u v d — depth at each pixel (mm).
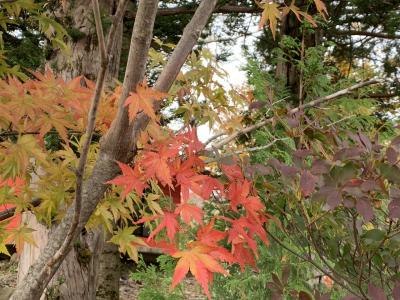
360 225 1939
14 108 1586
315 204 1948
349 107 2898
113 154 1533
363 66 8625
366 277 2117
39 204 1981
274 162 1878
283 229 2158
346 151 1610
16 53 4145
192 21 1576
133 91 1437
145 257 9828
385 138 2291
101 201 1874
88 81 1907
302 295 1805
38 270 1474
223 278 3756
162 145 1630
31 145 1555
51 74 1834
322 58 4438
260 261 3488
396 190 1624
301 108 2117
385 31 7887
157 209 1793
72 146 2643
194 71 2367
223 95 2422
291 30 5531
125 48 6816
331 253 2020
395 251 1923
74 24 3592
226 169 1885
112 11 3818
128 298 8734
